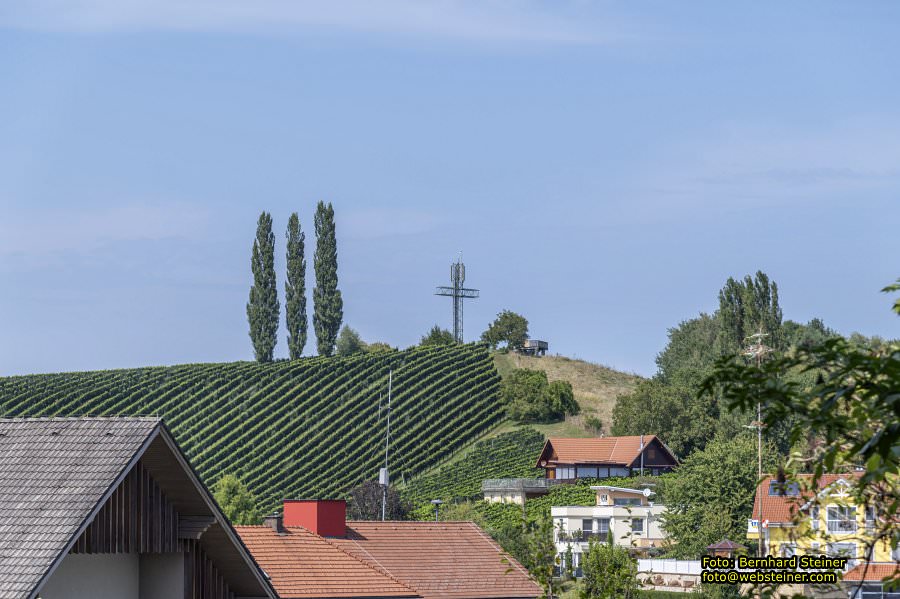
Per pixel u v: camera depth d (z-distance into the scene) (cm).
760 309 13662
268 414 12962
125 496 1934
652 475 11556
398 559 4194
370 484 9075
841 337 805
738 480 7762
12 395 13300
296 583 3631
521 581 4181
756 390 838
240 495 9381
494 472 12138
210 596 2231
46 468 1911
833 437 812
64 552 1736
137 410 13325
